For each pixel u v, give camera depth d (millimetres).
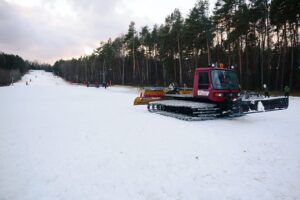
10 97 29203
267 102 11148
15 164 6008
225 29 39438
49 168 5734
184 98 14328
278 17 31328
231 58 47625
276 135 8609
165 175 5270
